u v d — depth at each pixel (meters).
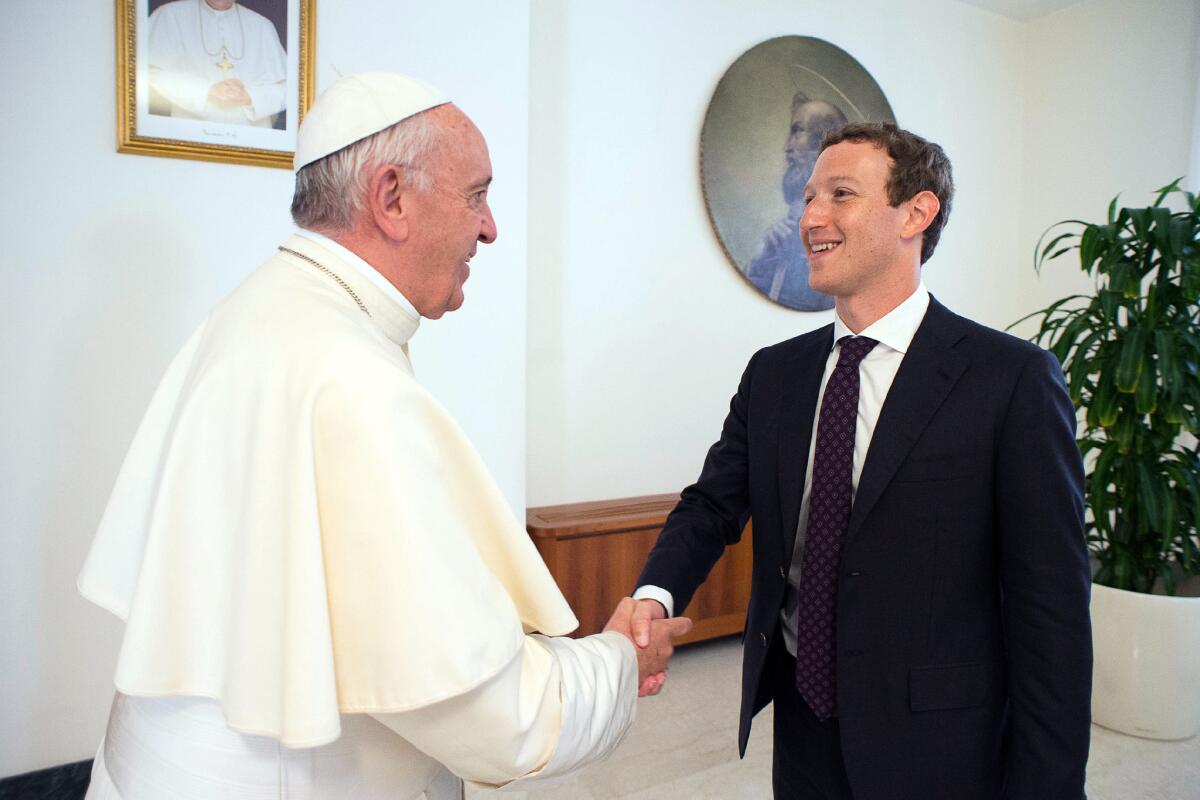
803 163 3.61
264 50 2.07
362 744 0.80
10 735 1.97
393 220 0.85
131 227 1.99
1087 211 4.03
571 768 0.82
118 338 2.00
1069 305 4.15
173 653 0.73
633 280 3.28
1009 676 1.03
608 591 2.88
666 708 2.65
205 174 2.05
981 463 1.02
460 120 0.89
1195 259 2.33
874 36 3.83
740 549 3.14
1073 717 0.96
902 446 1.05
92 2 1.91
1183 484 2.38
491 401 2.44
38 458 1.96
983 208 4.28
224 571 0.74
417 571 0.68
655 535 2.96
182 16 1.98
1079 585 0.97
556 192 3.07
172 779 0.77
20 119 1.86
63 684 2.02
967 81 4.15
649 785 2.16
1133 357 2.37
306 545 0.68
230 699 0.69
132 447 0.88
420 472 0.72
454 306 0.99
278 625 0.69
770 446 1.25
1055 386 1.02
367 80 0.87
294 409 0.72
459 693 0.67
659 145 3.29
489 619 0.71
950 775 1.04
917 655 1.04
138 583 0.73
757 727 2.52
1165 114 3.64
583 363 3.20
